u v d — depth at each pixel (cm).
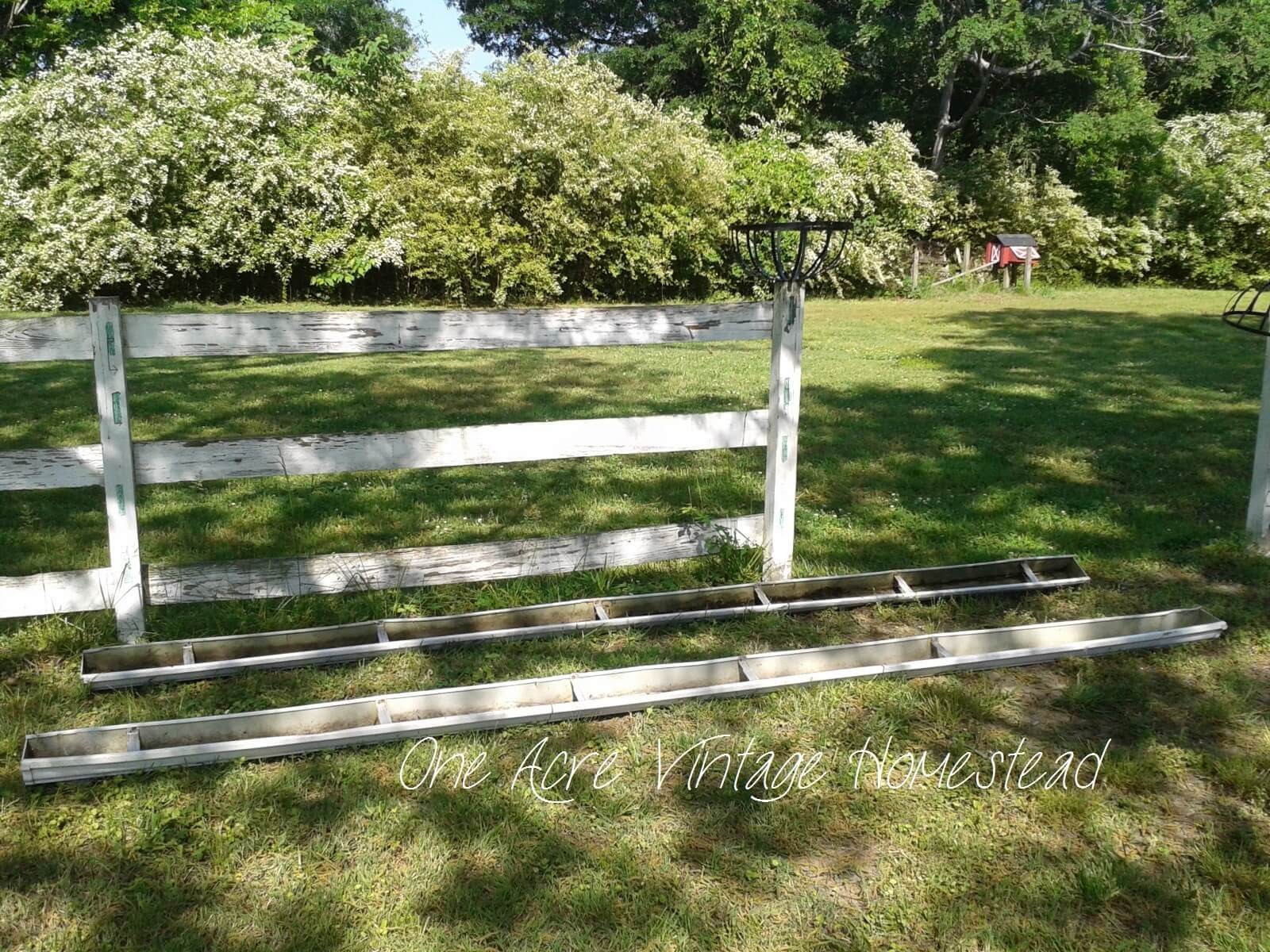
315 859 259
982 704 340
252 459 377
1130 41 2584
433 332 383
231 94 1595
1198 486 608
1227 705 340
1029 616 418
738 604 420
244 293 1698
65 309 1516
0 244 1461
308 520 529
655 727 324
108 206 1448
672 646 386
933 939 237
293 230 1595
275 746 300
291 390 920
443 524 523
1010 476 628
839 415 816
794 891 251
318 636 374
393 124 1733
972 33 2353
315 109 1669
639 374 1026
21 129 1511
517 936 234
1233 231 2247
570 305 1795
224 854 259
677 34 2852
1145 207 2356
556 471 631
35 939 233
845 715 334
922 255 2302
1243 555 481
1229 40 2581
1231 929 240
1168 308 1769
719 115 2678
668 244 1812
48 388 906
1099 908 247
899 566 471
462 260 1666
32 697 335
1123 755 311
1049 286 2219
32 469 361
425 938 233
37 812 277
